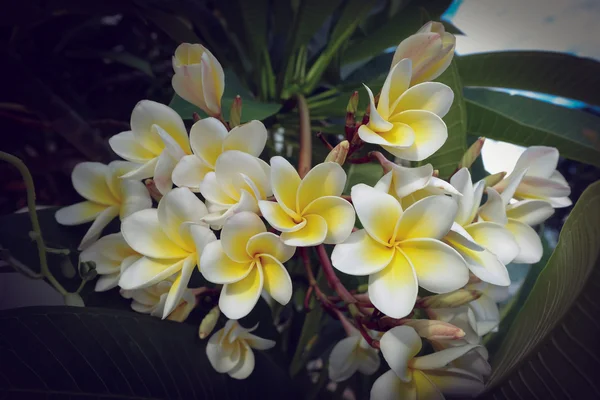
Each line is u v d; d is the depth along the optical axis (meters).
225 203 0.26
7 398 0.28
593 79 0.44
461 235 0.25
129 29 0.56
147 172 0.30
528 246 0.30
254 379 0.33
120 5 0.48
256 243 0.25
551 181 0.31
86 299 0.35
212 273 0.24
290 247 0.25
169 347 0.31
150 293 0.32
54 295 0.36
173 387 0.30
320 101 0.48
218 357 0.30
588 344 0.25
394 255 0.25
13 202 0.49
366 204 0.25
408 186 0.26
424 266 0.24
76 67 0.55
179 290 0.26
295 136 0.49
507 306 0.39
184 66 0.29
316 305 0.40
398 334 0.26
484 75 0.47
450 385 0.26
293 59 0.49
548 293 0.29
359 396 0.37
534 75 0.46
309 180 0.25
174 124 0.30
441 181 0.26
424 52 0.28
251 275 0.25
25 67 0.44
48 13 0.47
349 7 0.48
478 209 0.30
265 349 0.34
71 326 0.29
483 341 0.38
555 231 0.47
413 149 0.27
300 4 0.48
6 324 0.29
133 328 0.30
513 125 0.43
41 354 0.29
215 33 0.54
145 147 0.31
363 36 0.56
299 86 0.48
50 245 0.36
